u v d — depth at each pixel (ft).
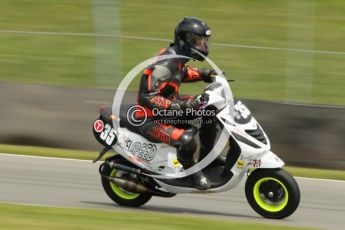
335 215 82.12
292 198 73.97
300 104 110.42
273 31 197.16
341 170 108.88
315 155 109.91
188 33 76.84
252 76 161.38
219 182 76.54
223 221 68.80
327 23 204.54
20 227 60.95
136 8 213.46
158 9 213.05
